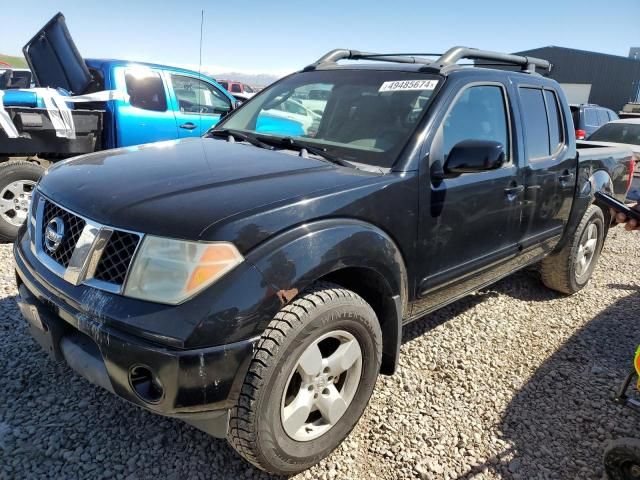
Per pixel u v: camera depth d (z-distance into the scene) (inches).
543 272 179.3
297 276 79.2
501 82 132.3
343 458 96.0
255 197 83.1
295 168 98.3
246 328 74.4
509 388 123.3
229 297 73.4
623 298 186.9
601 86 1434.5
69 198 88.7
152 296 74.0
